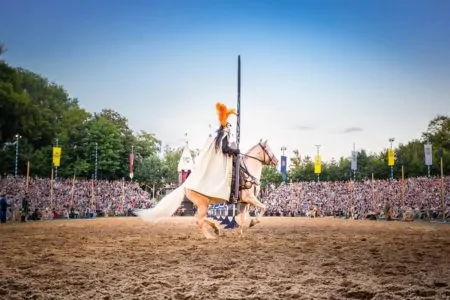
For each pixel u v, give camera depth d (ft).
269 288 25.63
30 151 261.03
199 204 58.39
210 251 44.57
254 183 61.98
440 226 103.50
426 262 35.88
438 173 267.39
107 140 315.37
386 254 41.47
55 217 179.83
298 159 346.13
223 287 25.94
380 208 187.01
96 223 120.06
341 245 50.93
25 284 27.30
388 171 282.77
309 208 218.59
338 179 314.55
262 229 86.94
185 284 26.94
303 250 45.29
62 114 310.24
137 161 360.69
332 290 24.91
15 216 146.92
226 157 59.41
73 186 200.13
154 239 60.29
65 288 26.21
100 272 31.55
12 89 256.11
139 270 32.50
